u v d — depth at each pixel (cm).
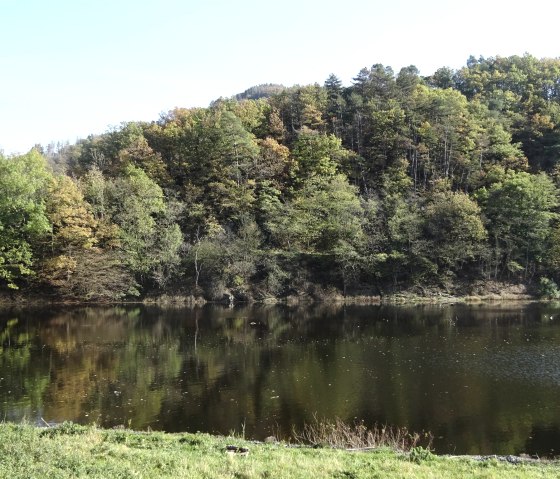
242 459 1309
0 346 3797
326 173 8350
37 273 6159
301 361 3303
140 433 1678
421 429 2067
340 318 5322
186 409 2309
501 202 7012
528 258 7075
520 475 1273
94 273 6253
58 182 6462
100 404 2378
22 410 2278
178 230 6844
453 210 6881
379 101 9819
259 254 7000
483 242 7088
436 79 13112
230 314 5678
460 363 3191
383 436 1900
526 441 1933
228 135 8106
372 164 8894
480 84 11969
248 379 2842
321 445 1689
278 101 11150
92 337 4209
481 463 1402
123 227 6694
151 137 9656
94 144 10806
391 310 5891
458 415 2231
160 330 4578
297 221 7281
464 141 8619
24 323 4956
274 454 1403
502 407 2334
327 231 7200
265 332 4481
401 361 3272
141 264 6600
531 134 9269
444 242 6975
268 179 8431
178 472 1151
